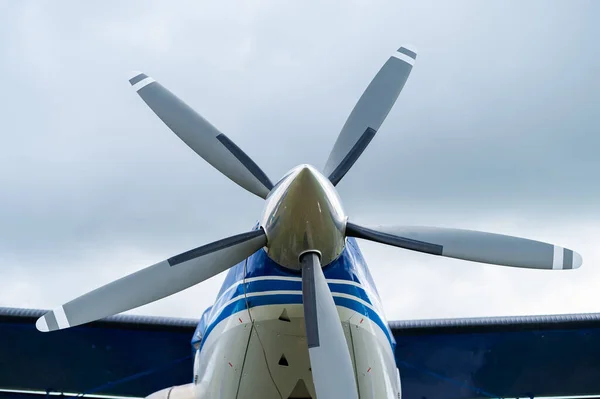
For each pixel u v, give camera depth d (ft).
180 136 21.53
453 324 28.09
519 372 30.40
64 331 28.30
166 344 29.25
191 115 21.77
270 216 17.58
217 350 18.75
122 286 17.57
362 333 18.08
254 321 18.15
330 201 17.21
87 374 30.63
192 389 20.07
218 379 18.39
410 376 30.89
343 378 16.02
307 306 16.80
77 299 17.37
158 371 30.48
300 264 17.89
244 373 17.95
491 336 28.50
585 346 28.94
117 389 31.58
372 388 17.78
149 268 17.74
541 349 29.14
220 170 20.93
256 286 18.51
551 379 30.73
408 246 18.28
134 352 29.55
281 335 17.83
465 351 29.35
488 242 18.47
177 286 17.70
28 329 28.02
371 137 21.83
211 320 19.77
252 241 17.92
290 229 17.28
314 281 17.08
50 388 31.48
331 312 16.76
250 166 20.79
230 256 17.90
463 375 30.60
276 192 17.63
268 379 17.75
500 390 31.37
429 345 29.04
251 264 18.92
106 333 28.55
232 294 19.26
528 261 18.39
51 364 30.09
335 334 16.51
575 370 30.19
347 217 18.06
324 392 15.90
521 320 28.02
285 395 17.67
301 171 16.97
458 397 31.96
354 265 19.22
